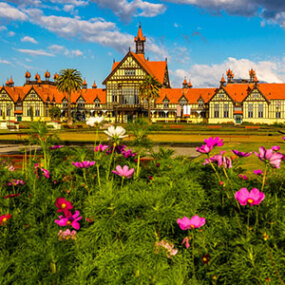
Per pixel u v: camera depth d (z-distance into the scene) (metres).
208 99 69.19
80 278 1.75
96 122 3.07
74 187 3.05
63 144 3.58
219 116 67.19
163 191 2.51
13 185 2.82
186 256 2.03
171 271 1.77
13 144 16.59
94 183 3.12
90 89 77.88
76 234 2.15
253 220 2.22
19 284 1.79
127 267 1.85
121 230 2.18
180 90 72.75
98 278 1.78
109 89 70.31
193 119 70.38
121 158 3.62
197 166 3.11
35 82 108.06
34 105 77.31
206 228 2.23
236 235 2.10
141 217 2.23
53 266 1.80
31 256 1.91
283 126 51.81
